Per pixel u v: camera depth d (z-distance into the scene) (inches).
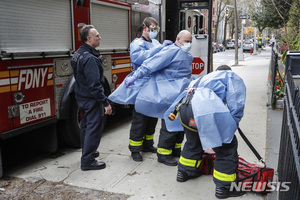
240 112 119.9
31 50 144.7
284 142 123.4
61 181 144.5
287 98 127.6
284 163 113.1
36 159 173.3
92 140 152.6
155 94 151.3
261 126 223.3
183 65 150.9
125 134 216.2
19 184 141.6
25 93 144.9
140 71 146.6
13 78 138.3
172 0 291.0
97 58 145.6
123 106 233.8
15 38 136.6
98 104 151.3
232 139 121.0
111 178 146.6
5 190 135.6
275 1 593.0
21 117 143.7
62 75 166.7
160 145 161.5
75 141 185.3
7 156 179.2
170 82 151.5
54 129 171.5
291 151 90.5
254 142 189.6
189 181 141.6
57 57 162.4
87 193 132.7
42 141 176.7
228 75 121.4
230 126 116.0
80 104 151.4
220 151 123.5
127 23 223.8
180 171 140.0
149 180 143.9
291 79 123.6
